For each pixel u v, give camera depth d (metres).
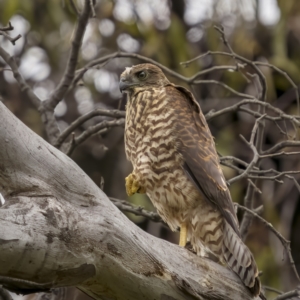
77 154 16.45
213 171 8.89
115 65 16.53
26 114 16.44
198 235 8.90
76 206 6.81
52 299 9.34
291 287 15.32
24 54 16.83
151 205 14.82
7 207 6.48
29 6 16.11
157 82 10.12
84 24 10.30
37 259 6.26
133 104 9.49
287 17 16.11
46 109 10.77
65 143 10.79
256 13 16.61
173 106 9.16
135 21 16.44
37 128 16.19
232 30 16.52
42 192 6.75
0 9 16.59
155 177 9.02
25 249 6.18
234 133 16.25
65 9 16.44
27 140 6.88
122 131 16.31
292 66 15.92
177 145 8.91
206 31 16.86
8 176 6.81
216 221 8.77
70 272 6.50
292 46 17.00
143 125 9.13
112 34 16.55
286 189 15.84
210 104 16.11
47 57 17.11
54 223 6.44
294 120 9.37
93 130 10.07
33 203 6.57
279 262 15.03
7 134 6.77
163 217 9.36
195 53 17.00
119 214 6.91
